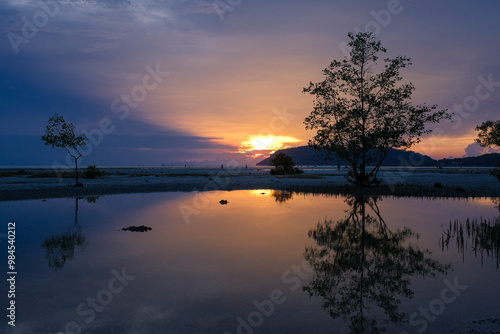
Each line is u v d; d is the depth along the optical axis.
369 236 11.55
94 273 7.49
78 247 9.80
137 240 10.71
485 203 20.70
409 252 9.52
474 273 7.67
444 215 15.98
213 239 10.91
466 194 25.17
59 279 7.07
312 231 12.28
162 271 7.64
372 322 5.21
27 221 14.02
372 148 29.00
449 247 10.06
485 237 11.23
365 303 5.97
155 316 5.38
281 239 10.98
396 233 12.04
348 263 8.41
